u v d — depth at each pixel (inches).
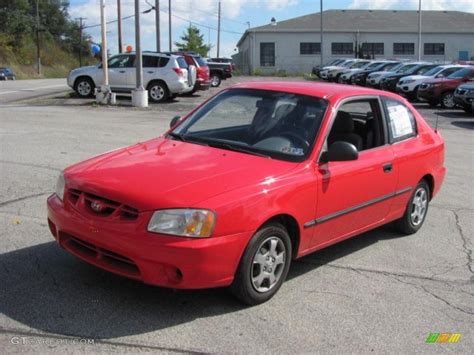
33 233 220.1
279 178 172.4
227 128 204.1
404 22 2383.1
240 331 154.5
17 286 173.2
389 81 1148.5
